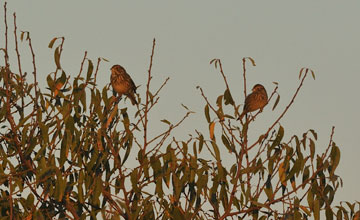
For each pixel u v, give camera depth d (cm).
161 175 1150
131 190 1187
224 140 1202
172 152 1159
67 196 1160
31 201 1074
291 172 1170
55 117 1166
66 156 1095
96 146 1175
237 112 1216
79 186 1100
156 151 1176
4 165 1114
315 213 1130
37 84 1220
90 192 1137
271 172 1176
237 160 1205
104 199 1189
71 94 1217
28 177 1198
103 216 981
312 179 1190
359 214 1171
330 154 1191
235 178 1175
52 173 1083
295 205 1152
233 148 1202
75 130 1159
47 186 1128
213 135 1198
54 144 1145
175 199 1166
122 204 1020
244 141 1198
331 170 1184
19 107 1252
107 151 1229
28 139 1207
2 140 1205
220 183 1198
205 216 1185
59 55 1208
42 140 1201
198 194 1144
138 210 1101
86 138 1189
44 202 1154
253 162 1191
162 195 1133
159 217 1159
